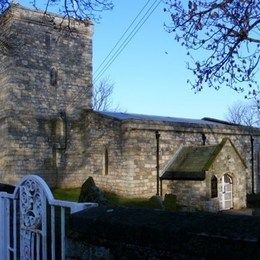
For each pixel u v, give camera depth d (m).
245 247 2.38
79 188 25.25
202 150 23.78
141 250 3.06
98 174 24.56
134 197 22.30
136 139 22.80
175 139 24.78
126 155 22.70
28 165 24.12
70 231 3.83
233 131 28.48
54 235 4.35
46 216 4.53
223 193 22.89
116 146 23.44
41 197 4.53
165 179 23.50
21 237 4.95
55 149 25.36
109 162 23.83
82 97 26.91
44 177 24.69
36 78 25.03
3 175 23.95
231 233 2.52
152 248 2.97
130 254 3.14
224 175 23.11
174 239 2.81
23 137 24.12
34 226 4.64
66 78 26.45
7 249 5.32
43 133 25.00
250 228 2.53
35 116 24.80
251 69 10.09
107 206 3.84
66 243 3.89
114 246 3.30
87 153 25.62
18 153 23.80
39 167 24.56
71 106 26.42
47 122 25.30
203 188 21.86
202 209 21.38
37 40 25.22
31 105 24.70
